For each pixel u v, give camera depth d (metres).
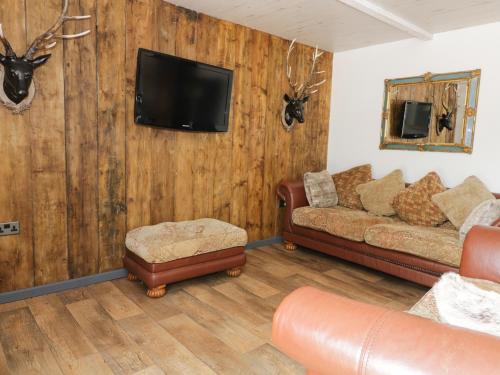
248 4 3.05
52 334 2.16
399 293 2.93
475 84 3.41
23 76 2.29
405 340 0.67
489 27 3.31
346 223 3.40
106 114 2.84
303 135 4.41
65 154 2.68
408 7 3.00
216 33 3.41
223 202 3.71
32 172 2.56
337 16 3.27
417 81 3.81
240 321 2.39
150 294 2.68
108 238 2.97
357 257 3.34
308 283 3.08
